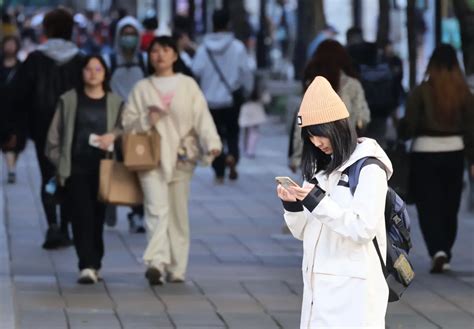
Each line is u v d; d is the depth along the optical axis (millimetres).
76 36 66875
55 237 22219
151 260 18703
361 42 25141
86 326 15953
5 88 21812
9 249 22188
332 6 80062
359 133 20281
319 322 10453
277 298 18062
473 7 31062
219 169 32281
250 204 28781
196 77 31672
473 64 28547
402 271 10641
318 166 10734
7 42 33781
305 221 10625
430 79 20281
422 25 54156
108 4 96750
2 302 17062
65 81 21656
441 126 20250
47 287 18656
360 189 10320
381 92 24812
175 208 19078
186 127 18797
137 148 18406
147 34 29953
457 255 22203
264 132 47688
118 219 26422
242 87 31734
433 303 17891
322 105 10406
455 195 20516
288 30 70438
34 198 29078
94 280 18984
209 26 70125
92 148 18953
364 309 10367
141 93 18766
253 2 90562
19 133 22188
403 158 19938
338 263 10422
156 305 17438
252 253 22203
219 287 18891
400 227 10773
